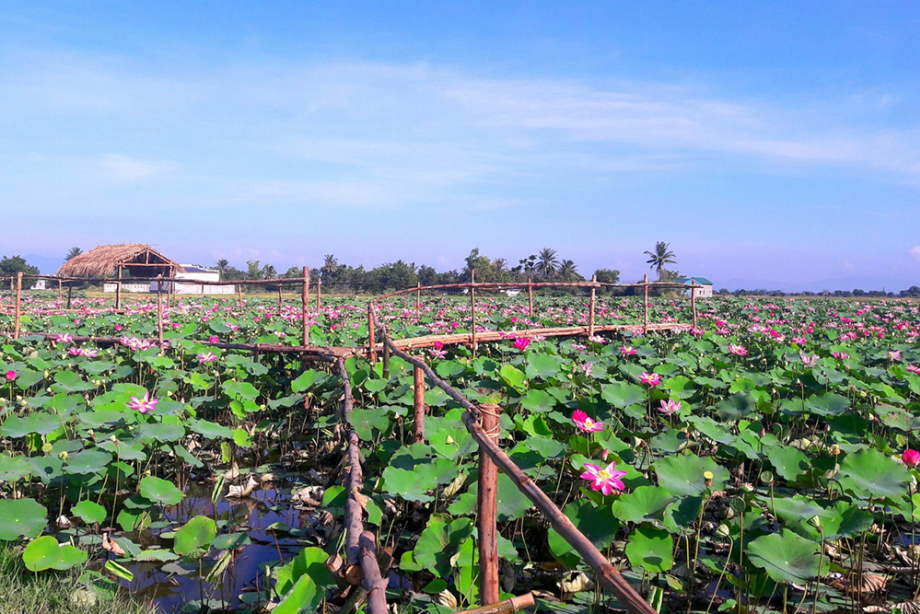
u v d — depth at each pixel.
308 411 7.72
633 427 6.39
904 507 3.89
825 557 3.82
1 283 62.28
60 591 3.31
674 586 3.43
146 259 33.94
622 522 3.86
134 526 4.43
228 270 62.31
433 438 4.46
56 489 5.09
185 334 11.98
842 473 4.06
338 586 2.93
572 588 3.61
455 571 3.25
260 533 4.56
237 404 6.69
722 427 5.73
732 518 3.56
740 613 3.31
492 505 2.75
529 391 5.82
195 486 5.59
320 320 14.85
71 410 6.03
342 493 4.22
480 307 21.95
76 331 13.29
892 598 3.53
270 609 3.30
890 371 8.38
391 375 7.88
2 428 5.13
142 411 5.46
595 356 9.55
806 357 8.82
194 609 3.44
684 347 11.13
